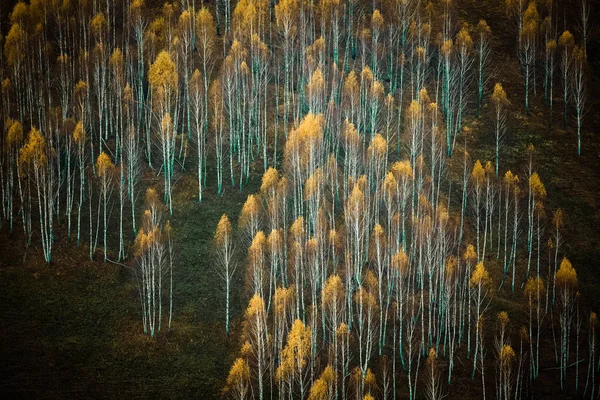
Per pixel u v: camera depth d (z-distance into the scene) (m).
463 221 65.19
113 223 63.06
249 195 63.22
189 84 77.69
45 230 59.72
